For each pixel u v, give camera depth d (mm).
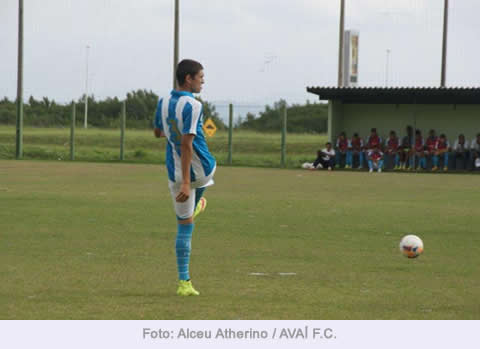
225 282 18391
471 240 26062
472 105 77438
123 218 31188
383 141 79812
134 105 131125
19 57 83188
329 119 78750
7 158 83562
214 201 39219
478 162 72812
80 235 26234
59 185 48250
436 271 20094
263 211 34562
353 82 99750
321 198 41875
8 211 33188
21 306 15641
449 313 15359
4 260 21156
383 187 51188
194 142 16531
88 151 92188
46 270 19703
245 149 101000
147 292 17141
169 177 16797
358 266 20781
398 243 25172
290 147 103188
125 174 60312
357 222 30891
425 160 74625
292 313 15180
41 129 125250
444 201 40719
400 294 17109
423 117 79125
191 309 15469
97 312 15172
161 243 24641
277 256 22359
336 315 15062
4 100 124250
